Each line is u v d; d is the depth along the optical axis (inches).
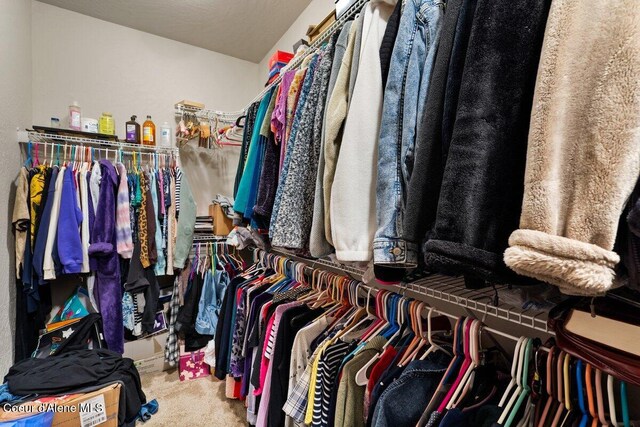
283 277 61.2
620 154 12.0
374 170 25.0
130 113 91.4
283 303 47.4
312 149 35.0
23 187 63.9
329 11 73.5
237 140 99.9
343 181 25.7
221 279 87.4
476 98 16.3
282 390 40.1
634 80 11.7
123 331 75.0
